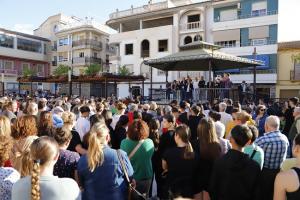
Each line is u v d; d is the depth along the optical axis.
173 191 2.26
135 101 12.73
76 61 50.91
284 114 9.46
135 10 42.28
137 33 39.66
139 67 39.34
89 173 3.37
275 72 31.17
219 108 8.41
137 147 4.60
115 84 25.22
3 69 48.81
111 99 16.12
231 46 33.84
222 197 3.38
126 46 40.97
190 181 3.77
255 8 32.47
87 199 3.37
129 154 4.57
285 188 2.61
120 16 42.88
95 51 51.53
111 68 42.47
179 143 4.11
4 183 2.87
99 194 3.34
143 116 6.78
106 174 3.37
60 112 7.18
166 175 4.18
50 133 4.51
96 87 27.61
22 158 2.92
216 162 3.51
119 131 6.18
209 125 4.13
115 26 43.97
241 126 3.54
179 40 36.88
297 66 30.27
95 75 21.19
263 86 32.12
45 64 55.66
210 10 35.22
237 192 3.30
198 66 17.25
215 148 4.05
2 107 8.39
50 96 24.55
